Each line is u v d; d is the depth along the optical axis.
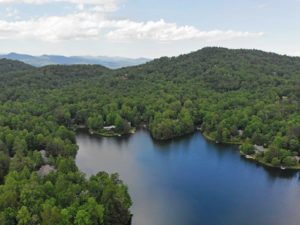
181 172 196.25
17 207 123.69
